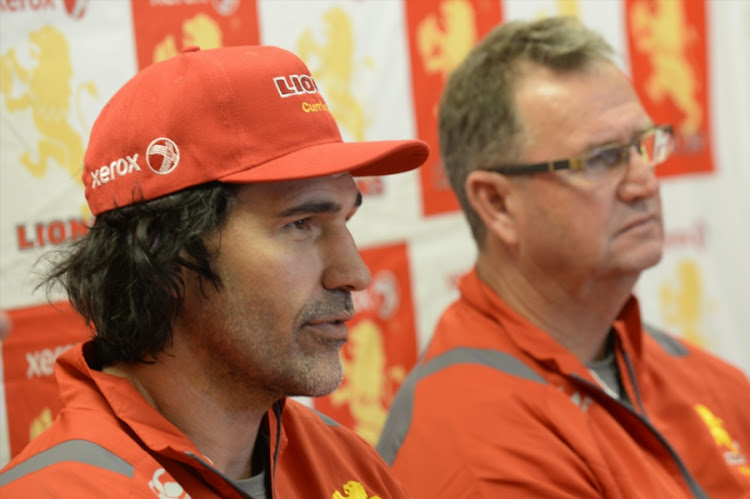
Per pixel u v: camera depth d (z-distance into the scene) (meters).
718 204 4.15
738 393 3.21
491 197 2.90
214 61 1.87
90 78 2.85
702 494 2.74
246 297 1.83
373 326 3.36
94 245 1.90
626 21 3.91
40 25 2.78
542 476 2.54
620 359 2.96
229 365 1.85
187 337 1.87
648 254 2.81
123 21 2.90
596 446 2.64
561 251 2.80
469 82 2.96
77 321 2.85
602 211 2.78
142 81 1.90
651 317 4.00
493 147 2.87
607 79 2.87
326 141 1.93
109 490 1.69
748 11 4.21
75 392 1.87
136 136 1.84
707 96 4.12
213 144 1.82
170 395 1.89
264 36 3.14
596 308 2.88
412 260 3.45
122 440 1.78
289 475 2.05
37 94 2.78
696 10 4.09
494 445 2.57
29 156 2.77
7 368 2.74
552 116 2.79
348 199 1.94
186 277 1.84
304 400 3.21
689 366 3.21
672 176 4.04
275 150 1.85
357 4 3.33
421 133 3.47
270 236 1.83
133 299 1.82
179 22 2.99
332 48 3.29
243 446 1.97
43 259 2.66
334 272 1.88
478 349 2.81
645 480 2.65
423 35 3.47
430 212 3.48
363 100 3.35
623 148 2.81
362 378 3.33
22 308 2.76
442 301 3.51
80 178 2.84
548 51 2.87
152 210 1.82
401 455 2.69
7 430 2.74
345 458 2.19
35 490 1.68
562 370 2.72
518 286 2.90
